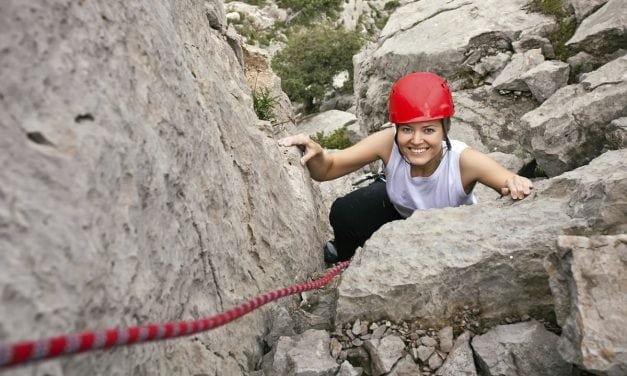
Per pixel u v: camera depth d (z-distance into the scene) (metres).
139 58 2.42
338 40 35.09
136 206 2.13
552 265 2.71
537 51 8.01
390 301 3.27
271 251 3.72
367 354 3.16
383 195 4.59
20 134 1.65
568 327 2.49
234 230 3.22
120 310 1.96
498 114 7.88
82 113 1.89
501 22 8.65
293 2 54.53
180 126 2.67
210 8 5.59
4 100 1.63
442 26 9.30
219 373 2.71
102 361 1.86
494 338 2.97
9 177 1.57
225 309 2.93
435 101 3.82
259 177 3.85
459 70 8.54
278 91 8.77
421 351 3.06
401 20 10.21
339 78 36.88
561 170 5.62
